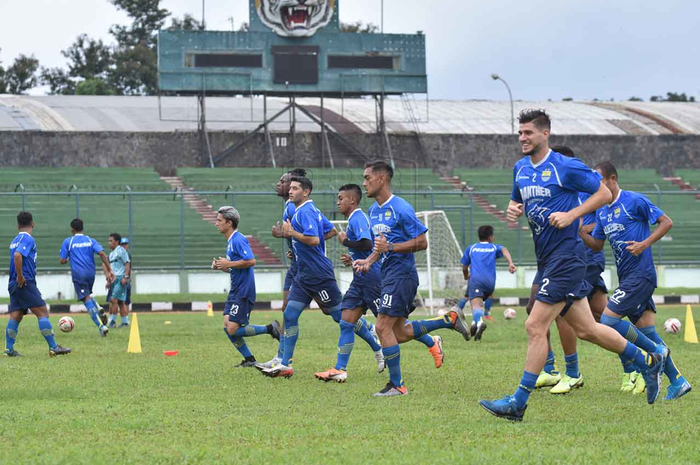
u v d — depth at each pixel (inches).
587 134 2218.3
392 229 428.8
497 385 459.5
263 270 1529.3
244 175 1914.4
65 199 1731.1
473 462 277.6
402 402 403.5
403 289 426.9
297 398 418.0
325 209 1669.5
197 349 658.2
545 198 360.8
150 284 1480.1
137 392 438.0
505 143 2123.5
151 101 2393.0
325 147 2059.5
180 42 1985.7
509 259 740.0
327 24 2036.2
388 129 2167.8
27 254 610.5
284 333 509.0
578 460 279.0
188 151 2005.4
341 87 2044.8
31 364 559.2
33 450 297.6
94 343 712.4
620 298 447.2
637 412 373.4
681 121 2405.3
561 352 624.1
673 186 2052.2
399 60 2070.6
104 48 3853.3
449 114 2399.1
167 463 279.4
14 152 1916.8
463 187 1899.6
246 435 324.8
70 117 2119.8
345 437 321.1
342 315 482.3
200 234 1619.1
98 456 288.0
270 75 2016.5
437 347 494.0
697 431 328.8
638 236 450.3
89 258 790.5
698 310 1130.7
